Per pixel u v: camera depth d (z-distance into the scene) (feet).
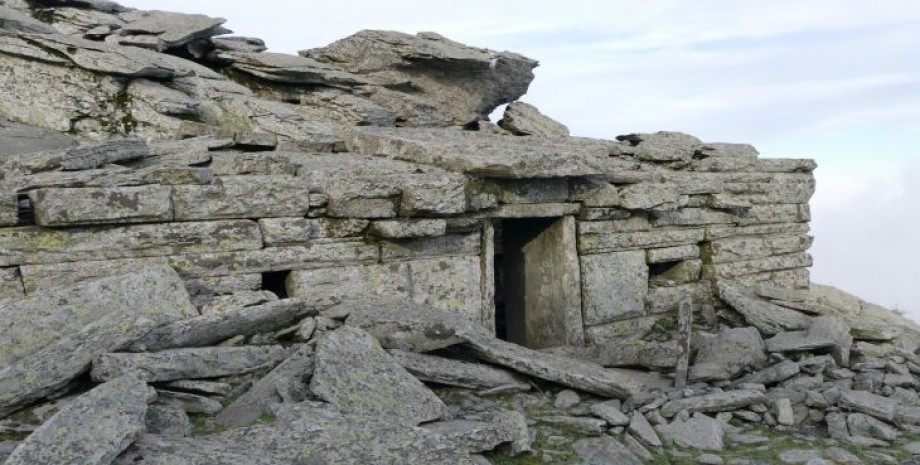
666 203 44.27
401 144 42.32
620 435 29.55
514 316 45.68
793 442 30.32
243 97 52.54
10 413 23.90
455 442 25.02
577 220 42.80
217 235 32.24
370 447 22.79
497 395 31.17
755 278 51.57
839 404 33.53
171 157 39.40
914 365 39.86
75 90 48.80
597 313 43.37
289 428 23.15
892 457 29.50
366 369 27.17
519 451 26.66
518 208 39.70
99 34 61.41
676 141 60.44
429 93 65.21
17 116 49.73
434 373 30.35
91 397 21.68
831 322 40.93
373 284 35.50
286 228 33.60
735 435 31.01
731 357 36.78
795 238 54.03
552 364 32.17
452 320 32.48
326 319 32.55
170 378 26.11
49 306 26.99
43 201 28.91
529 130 63.98
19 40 48.83
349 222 34.96
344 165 39.11
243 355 28.37
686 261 48.80
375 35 63.36
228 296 31.58
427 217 35.81
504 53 66.39
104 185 31.53
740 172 52.80
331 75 59.82
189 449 21.58
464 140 48.52
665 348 37.22
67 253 29.66
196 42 61.77
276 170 38.01
